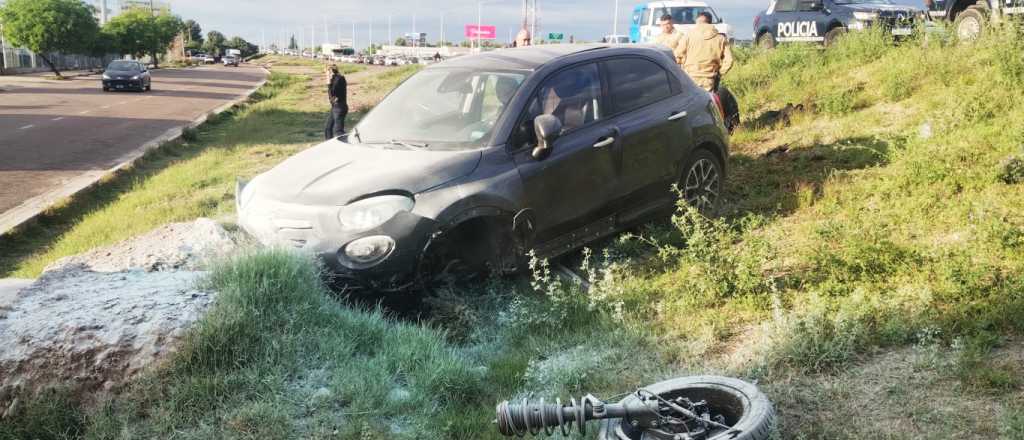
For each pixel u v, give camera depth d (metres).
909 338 4.23
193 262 5.98
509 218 5.73
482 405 4.28
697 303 5.21
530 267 5.50
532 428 3.37
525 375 4.45
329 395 4.23
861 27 17.45
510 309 5.48
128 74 42.56
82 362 4.28
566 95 6.30
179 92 44.00
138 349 4.34
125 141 20.14
